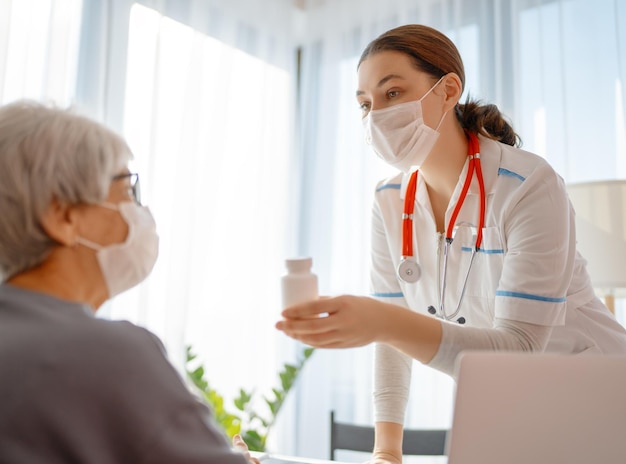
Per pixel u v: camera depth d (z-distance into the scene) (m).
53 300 0.79
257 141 3.10
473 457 0.66
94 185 0.84
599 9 2.54
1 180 0.80
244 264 2.99
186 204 2.63
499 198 1.31
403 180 1.55
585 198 1.92
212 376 2.79
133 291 2.41
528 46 2.67
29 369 0.69
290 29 3.32
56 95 2.14
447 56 1.37
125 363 0.72
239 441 1.26
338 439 1.84
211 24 2.89
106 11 2.34
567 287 1.22
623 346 1.38
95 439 0.69
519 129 2.61
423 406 2.73
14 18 2.07
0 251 0.82
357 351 2.98
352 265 3.07
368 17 3.20
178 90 2.67
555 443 0.65
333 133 3.26
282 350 3.16
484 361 0.66
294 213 3.29
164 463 0.70
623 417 0.63
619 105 2.45
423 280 1.49
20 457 0.66
